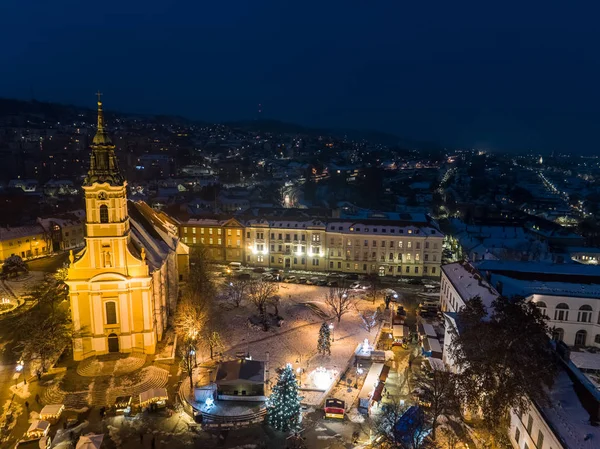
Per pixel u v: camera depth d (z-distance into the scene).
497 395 45.09
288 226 123.25
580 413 42.69
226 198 198.50
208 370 67.62
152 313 70.69
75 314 68.00
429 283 112.44
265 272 120.25
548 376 45.53
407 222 121.12
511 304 48.44
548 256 117.12
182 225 129.50
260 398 59.62
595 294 74.12
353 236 119.12
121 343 70.00
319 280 113.06
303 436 53.50
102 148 65.44
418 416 50.47
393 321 83.56
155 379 64.44
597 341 73.69
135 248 71.75
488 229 149.38
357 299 98.31
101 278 67.25
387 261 118.69
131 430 54.06
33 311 84.56
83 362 67.94
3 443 51.31
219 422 55.62
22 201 183.50
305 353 73.38
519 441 49.06
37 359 68.06
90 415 56.69
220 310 90.50
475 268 84.62
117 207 66.50
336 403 56.62
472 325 52.38
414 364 70.62
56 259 129.75
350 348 75.38
